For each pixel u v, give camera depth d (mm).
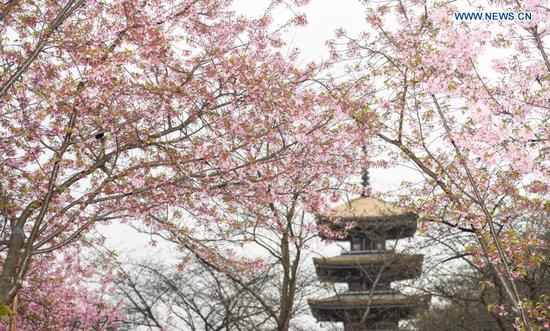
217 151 10289
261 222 11898
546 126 10070
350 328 24031
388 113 10945
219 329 21469
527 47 10789
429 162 10773
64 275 12898
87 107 9242
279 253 15078
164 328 18219
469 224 9695
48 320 12906
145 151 10531
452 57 8836
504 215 11148
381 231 21328
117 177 9555
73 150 10453
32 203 9195
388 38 11352
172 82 10109
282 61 11500
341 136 11297
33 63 10023
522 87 10023
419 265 19625
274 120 10859
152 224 11484
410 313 28625
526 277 16453
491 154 8234
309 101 10656
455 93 8820
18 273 8203
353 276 29688
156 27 9719
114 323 17594
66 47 9711
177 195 10398
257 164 10492
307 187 11953
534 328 8227
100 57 9078
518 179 10547
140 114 10094
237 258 12719
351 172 12258
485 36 8742
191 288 22984
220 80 10359
